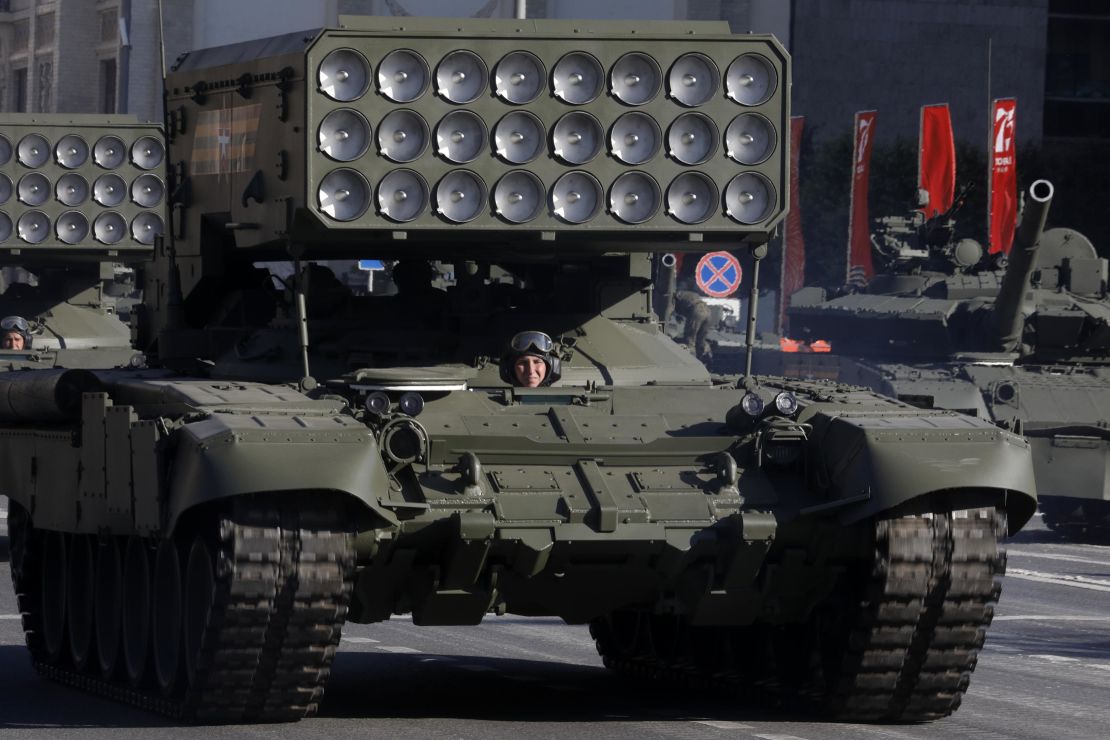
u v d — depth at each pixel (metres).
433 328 17.94
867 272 60.28
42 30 94.00
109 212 34.38
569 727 15.66
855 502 15.31
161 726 15.30
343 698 17.12
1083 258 39.59
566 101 17.16
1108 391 35.66
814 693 16.52
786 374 40.88
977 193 75.12
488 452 15.66
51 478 17.75
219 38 74.25
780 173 17.52
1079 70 88.56
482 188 16.94
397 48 16.81
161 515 14.61
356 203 16.69
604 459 15.92
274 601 14.50
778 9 79.31
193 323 19.80
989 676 19.80
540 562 15.22
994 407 35.16
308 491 14.60
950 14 81.75
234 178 18.16
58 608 18.84
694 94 17.41
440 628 22.80
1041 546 35.09
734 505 15.73
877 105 80.56
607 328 18.09
